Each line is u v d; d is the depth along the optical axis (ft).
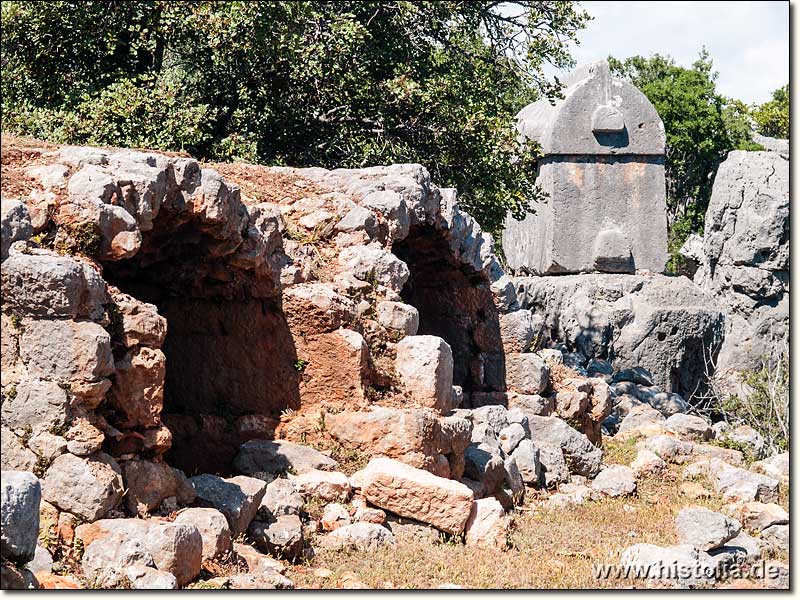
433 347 43.70
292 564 34.19
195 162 37.99
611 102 84.84
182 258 42.06
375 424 40.83
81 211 33.42
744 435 63.62
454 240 54.29
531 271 88.53
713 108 129.70
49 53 69.82
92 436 30.63
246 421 42.78
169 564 29.22
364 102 73.77
